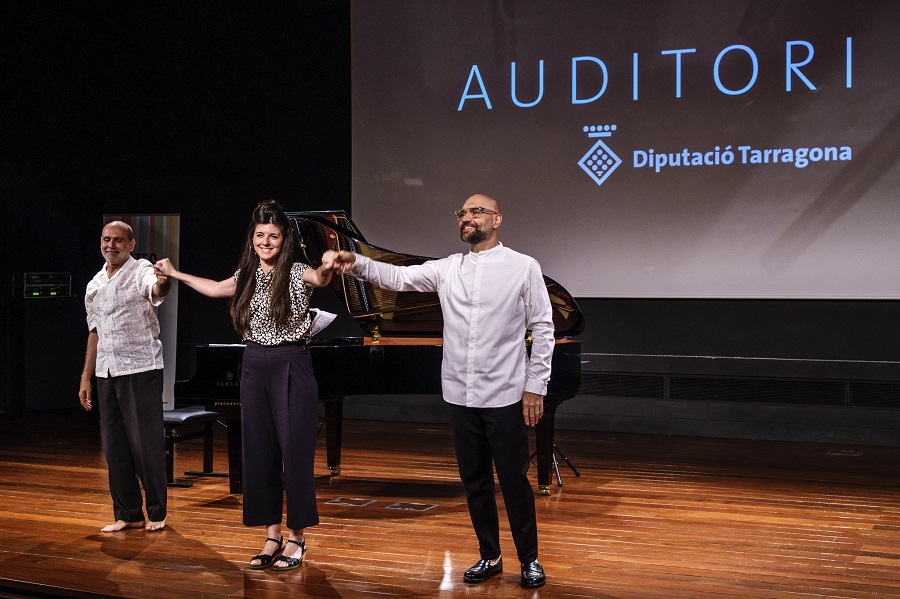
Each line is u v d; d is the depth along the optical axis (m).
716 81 7.02
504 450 3.55
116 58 8.68
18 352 8.43
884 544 4.25
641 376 7.46
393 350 5.06
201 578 3.76
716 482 5.63
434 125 7.79
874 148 6.65
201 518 4.73
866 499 5.19
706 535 4.41
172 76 8.60
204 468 5.85
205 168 8.58
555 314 5.13
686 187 7.14
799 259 6.89
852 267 6.76
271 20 8.34
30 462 6.25
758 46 6.91
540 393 3.53
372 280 3.62
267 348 3.79
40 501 5.11
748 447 6.81
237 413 5.12
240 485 5.16
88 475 5.82
